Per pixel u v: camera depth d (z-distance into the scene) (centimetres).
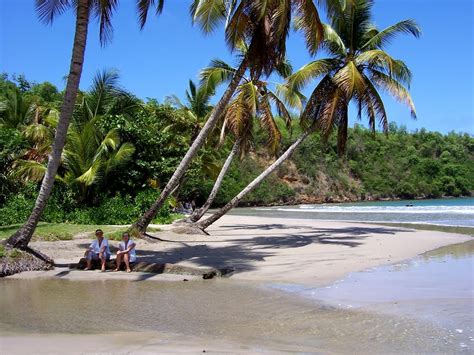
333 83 2112
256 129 5078
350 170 9775
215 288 1038
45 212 2338
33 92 5647
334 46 2188
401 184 9769
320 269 1249
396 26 2123
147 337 675
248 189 2188
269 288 1028
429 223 2875
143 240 1775
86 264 1283
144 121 2786
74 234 1845
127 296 964
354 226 2625
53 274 1210
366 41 2217
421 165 10069
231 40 1573
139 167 2620
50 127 2838
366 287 1013
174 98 3356
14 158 2516
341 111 2173
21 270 1223
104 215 2369
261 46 1596
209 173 3588
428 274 1150
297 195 8575
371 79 2173
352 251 1573
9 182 2472
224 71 2373
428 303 855
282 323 752
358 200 9419
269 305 873
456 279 1074
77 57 1269
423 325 720
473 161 10588
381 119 2166
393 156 10219
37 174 2391
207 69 2392
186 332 706
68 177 2456
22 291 1019
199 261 1388
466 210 4356
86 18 1277
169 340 658
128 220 2394
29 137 2769
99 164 2398
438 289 973
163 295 972
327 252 1555
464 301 862
